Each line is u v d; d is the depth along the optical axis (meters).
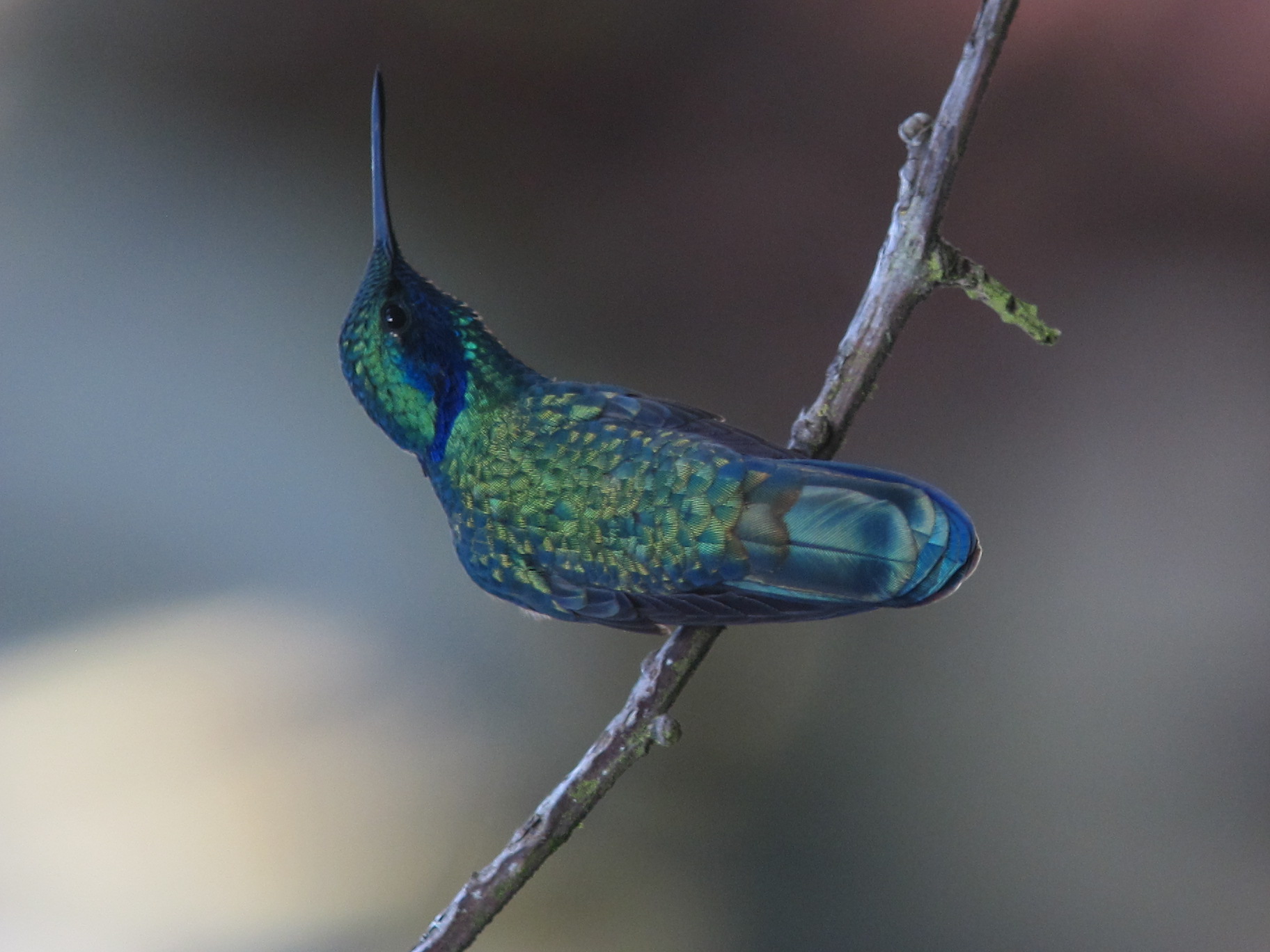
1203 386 2.78
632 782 2.32
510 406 1.90
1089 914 2.08
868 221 3.12
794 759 2.34
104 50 3.82
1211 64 3.05
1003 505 2.66
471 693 2.52
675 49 3.40
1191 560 2.51
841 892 2.16
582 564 1.89
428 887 2.31
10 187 3.56
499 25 3.39
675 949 2.11
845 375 1.91
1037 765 2.27
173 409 3.20
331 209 3.52
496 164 3.33
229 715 2.60
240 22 3.70
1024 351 2.87
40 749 2.57
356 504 3.03
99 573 2.93
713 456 1.88
